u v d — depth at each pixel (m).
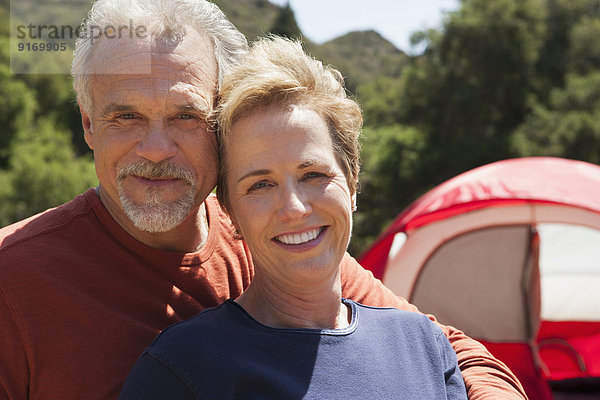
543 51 20.08
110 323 1.28
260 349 1.12
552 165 3.93
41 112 18.69
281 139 1.20
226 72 1.37
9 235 1.35
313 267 1.21
